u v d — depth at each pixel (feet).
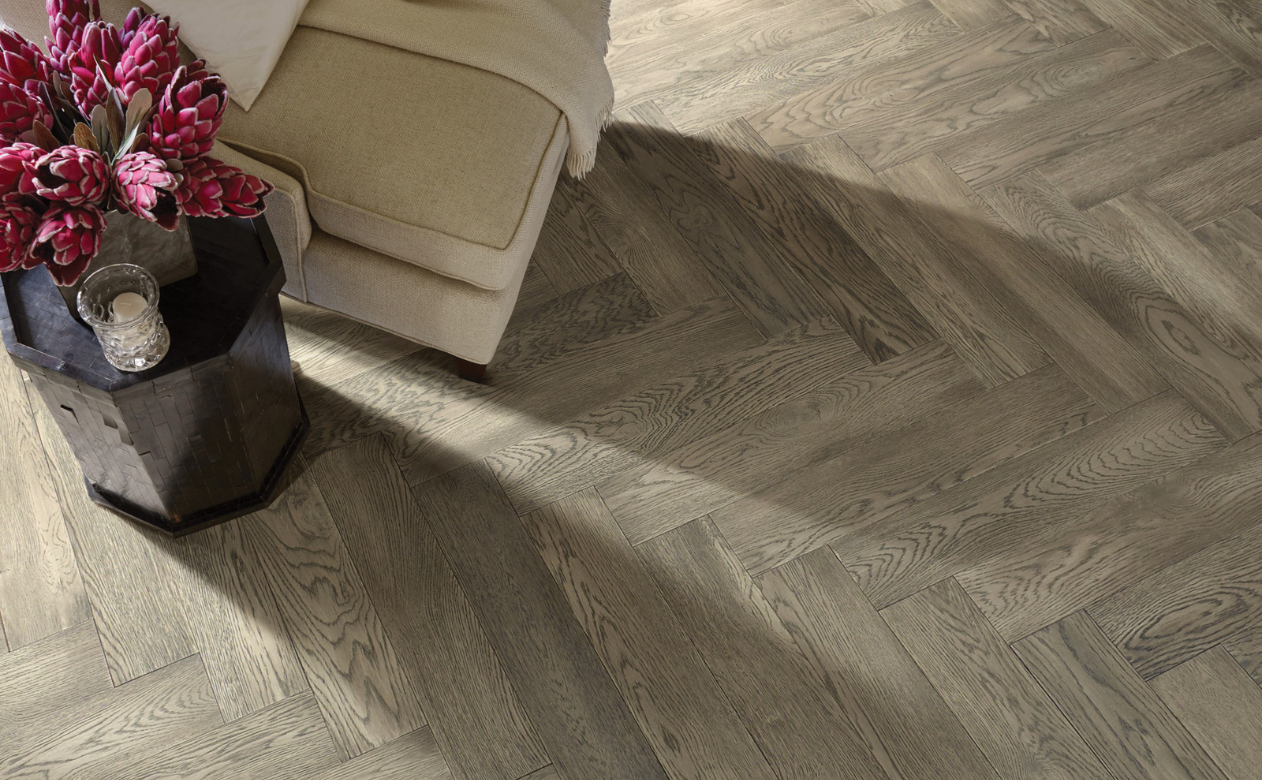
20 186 2.63
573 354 4.96
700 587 4.31
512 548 4.35
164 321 3.43
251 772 3.79
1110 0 6.58
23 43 2.95
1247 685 4.13
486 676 4.04
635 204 5.52
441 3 4.40
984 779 3.91
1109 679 4.13
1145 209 5.61
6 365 4.63
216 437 3.80
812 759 3.93
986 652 4.18
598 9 4.89
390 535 4.34
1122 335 5.14
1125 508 4.58
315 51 4.12
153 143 2.84
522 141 4.10
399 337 4.92
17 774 3.72
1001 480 4.65
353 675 4.01
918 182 5.70
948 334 5.11
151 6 3.88
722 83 6.11
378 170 3.93
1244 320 5.21
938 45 6.34
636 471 4.61
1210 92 6.13
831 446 4.72
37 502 4.29
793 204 5.57
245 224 3.71
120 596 4.11
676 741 3.94
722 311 5.15
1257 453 4.76
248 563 4.22
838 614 4.26
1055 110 6.03
